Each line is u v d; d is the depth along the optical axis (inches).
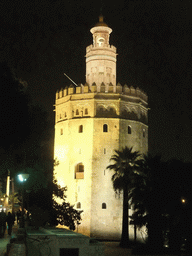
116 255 1433.3
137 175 1637.6
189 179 1467.8
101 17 2728.8
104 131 2356.1
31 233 432.1
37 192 1622.8
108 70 2623.0
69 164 2386.8
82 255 391.9
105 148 2322.8
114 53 2687.0
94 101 2391.7
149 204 1494.8
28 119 1047.6
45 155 1866.4
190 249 1432.1
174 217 1430.9
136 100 2498.8
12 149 1013.2
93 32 2711.6
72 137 2413.9
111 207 2237.9
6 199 2546.8
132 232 2219.5
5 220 1208.2
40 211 709.9
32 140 1267.2
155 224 1491.1
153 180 1509.6
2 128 901.2
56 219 1688.0
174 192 1465.3
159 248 1470.2
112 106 2400.3
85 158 2333.9
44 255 387.5
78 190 2311.8
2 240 956.6
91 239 425.4
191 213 1422.2
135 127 2439.7
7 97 907.4
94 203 2239.2
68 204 1787.6
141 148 2454.5
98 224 2209.6
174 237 1466.5
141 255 1417.3
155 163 1576.0
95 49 2650.1
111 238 2191.2
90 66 2645.2
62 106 2576.3
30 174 1551.4
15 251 414.6
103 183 2269.9
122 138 2354.8
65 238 391.9
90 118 2368.4
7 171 1257.4
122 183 1909.4
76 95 2470.5
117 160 1964.8
